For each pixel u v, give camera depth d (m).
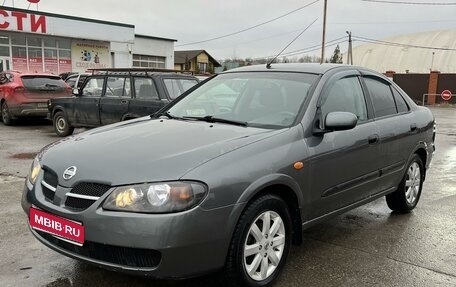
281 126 3.79
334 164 3.95
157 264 2.85
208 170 2.99
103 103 9.72
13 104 13.33
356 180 4.29
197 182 2.92
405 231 4.81
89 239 2.94
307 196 3.70
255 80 4.50
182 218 2.83
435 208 5.69
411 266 3.93
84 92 10.44
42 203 3.21
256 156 3.29
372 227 4.93
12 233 4.50
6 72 14.26
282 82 4.32
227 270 3.12
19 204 5.48
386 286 3.56
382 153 4.64
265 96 4.23
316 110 3.92
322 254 4.15
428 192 6.51
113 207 2.88
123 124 4.21
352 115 3.82
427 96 33.31
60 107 11.12
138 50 34.91
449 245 4.43
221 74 4.97
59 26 25.61
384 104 4.96
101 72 10.17
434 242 4.50
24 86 13.28
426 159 5.64
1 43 24.20
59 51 26.95
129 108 9.07
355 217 5.28
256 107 4.15
